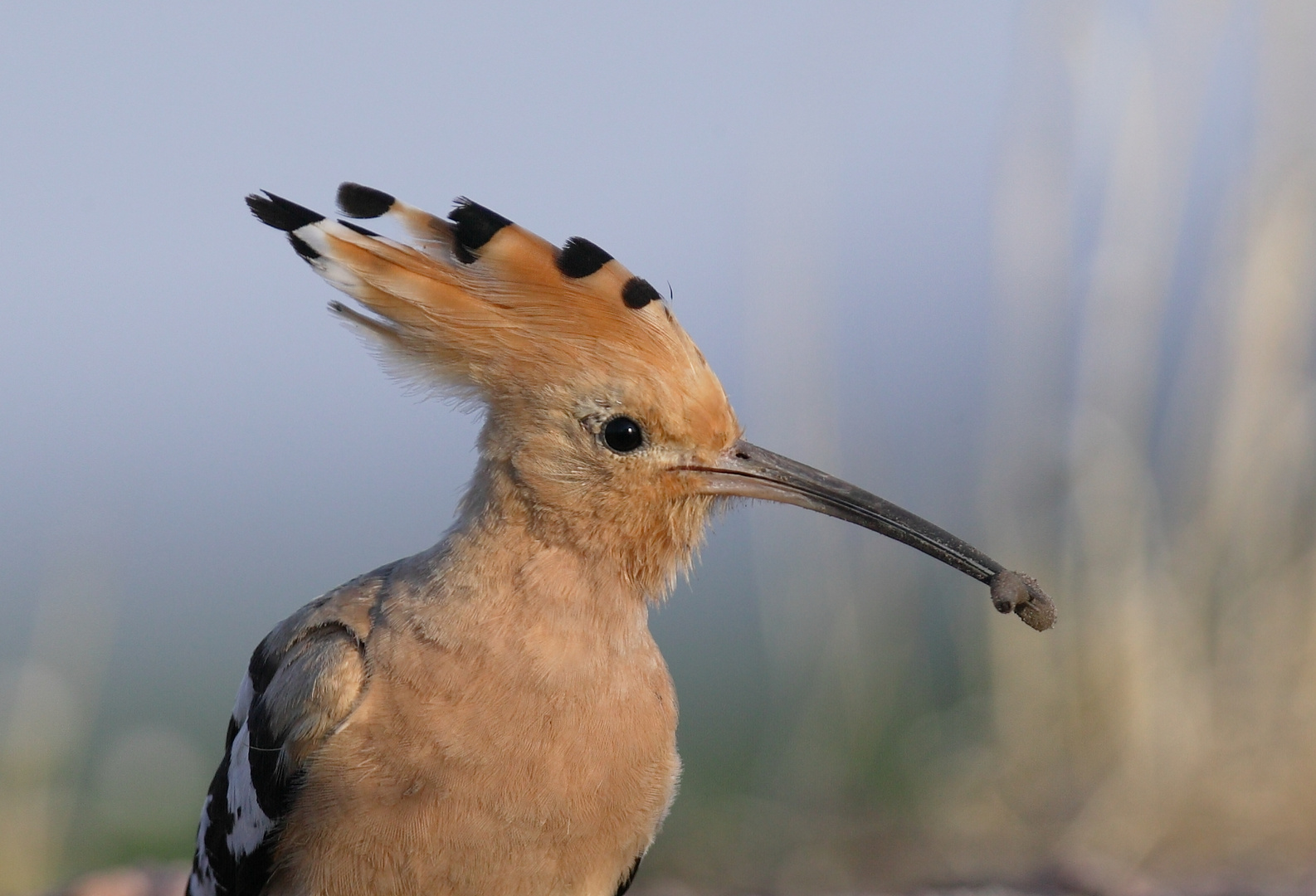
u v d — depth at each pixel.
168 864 10.95
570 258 7.09
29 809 11.41
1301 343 12.27
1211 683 12.02
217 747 15.84
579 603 6.88
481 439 7.14
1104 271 12.41
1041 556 12.52
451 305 7.04
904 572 13.09
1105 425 12.40
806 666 12.98
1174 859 11.42
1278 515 12.23
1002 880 10.50
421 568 7.03
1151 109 12.34
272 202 7.09
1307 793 11.58
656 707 6.98
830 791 12.50
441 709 6.55
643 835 7.03
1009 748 12.29
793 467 7.46
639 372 7.04
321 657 6.79
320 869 6.59
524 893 6.66
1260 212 12.18
